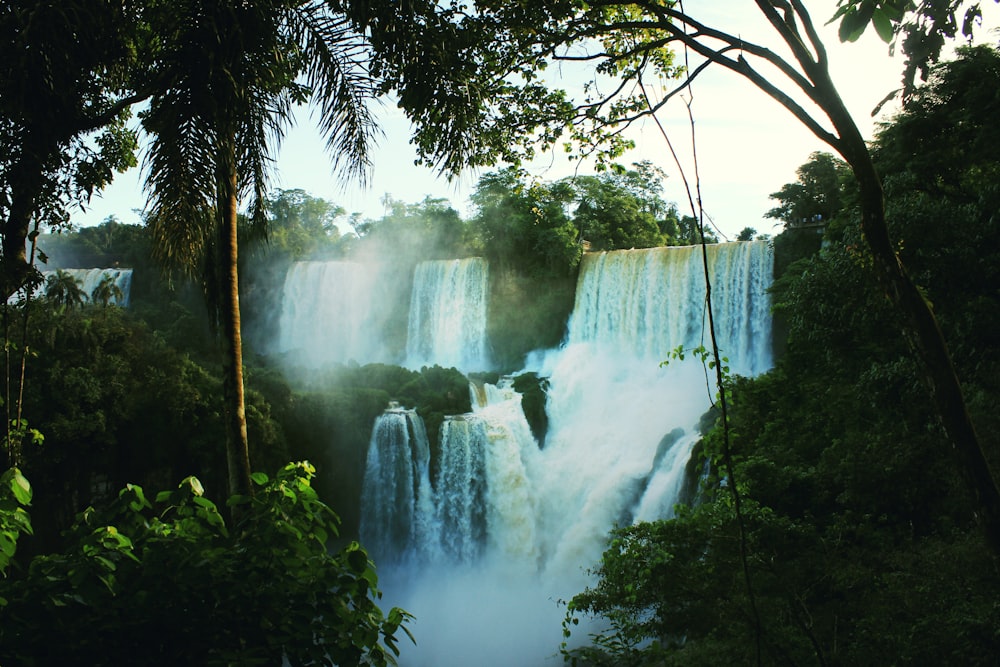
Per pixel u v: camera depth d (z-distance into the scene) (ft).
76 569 15.19
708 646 32.73
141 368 120.88
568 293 148.66
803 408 79.20
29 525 16.28
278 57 29.50
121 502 17.43
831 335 62.80
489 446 122.52
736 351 120.98
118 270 192.03
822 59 22.84
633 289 135.95
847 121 22.82
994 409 47.93
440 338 162.81
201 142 27.14
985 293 52.26
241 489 31.86
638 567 35.58
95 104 32.35
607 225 176.55
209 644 15.80
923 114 66.28
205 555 16.46
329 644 16.16
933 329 22.75
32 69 23.66
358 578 17.11
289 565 16.55
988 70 61.82
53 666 14.93
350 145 31.40
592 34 28.81
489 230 155.63
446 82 28.35
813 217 124.88
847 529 42.29
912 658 29.01
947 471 49.37
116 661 15.37
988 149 59.62
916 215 53.47
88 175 34.55
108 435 112.16
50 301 110.63
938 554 38.60
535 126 33.09
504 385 139.13
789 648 29.91
